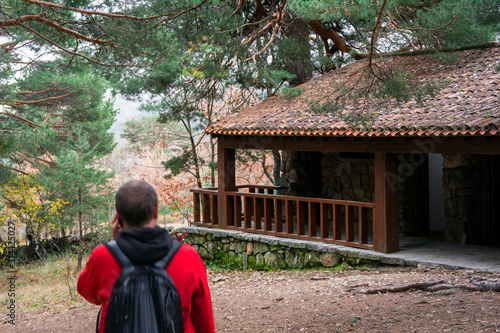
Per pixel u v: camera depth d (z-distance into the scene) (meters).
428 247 9.88
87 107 19.56
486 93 8.84
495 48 11.35
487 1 8.87
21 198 18.89
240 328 6.09
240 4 12.94
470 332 4.41
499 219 10.41
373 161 11.95
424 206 11.53
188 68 11.57
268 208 11.55
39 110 18.92
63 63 16.83
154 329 1.88
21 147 8.95
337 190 13.10
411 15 9.21
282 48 13.98
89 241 20.33
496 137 7.69
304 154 13.65
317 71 18.59
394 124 8.64
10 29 10.73
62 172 17.53
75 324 8.31
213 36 9.98
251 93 18.52
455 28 8.37
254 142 11.55
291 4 8.64
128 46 8.67
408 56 12.66
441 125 7.91
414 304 5.88
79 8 8.69
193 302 2.11
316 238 10.55
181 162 19.53
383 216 9.30
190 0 8.60
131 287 1.93
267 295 8.20
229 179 12.41
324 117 10.34
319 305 6.70
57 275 15.81
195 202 13.35
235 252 12.16
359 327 5.23
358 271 9.37
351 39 17.50
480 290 6.15
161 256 2.01
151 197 2.12
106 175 18.92
